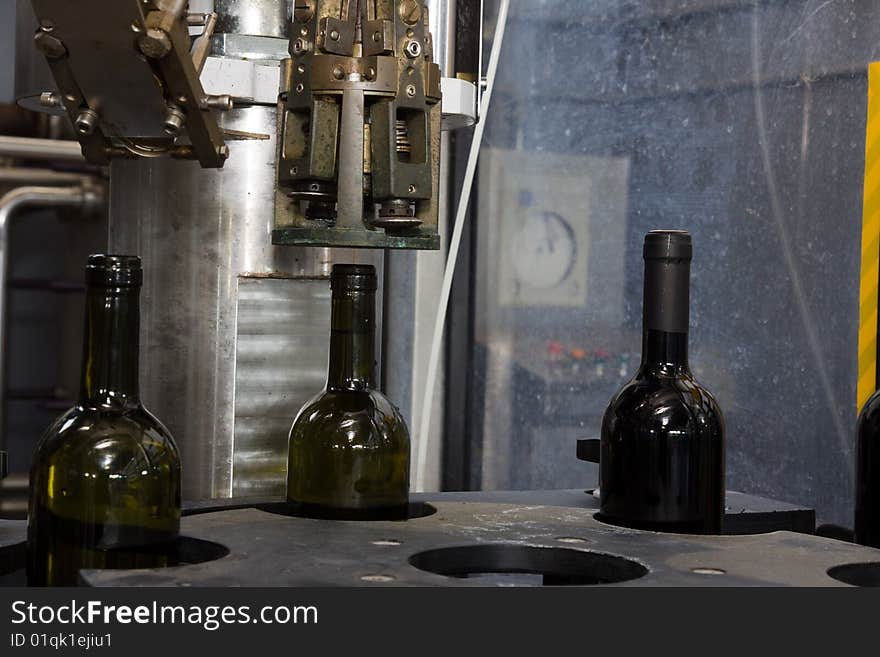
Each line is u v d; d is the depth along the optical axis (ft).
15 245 10.33
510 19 5.20
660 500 2.57
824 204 3.75
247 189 2.94
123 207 3.05
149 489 2.23
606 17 4.77
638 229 4.66
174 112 2.38
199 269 2.96
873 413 2.71
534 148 5.12
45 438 2.25
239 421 2.99
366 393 2.72
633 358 4.68
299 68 2.52
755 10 4.07
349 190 2.46
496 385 5.30
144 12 2.25
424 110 2.51
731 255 4.19
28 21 2.92
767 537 2.46
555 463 5.04
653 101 4.57
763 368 4.03
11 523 2.53
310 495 2.66
